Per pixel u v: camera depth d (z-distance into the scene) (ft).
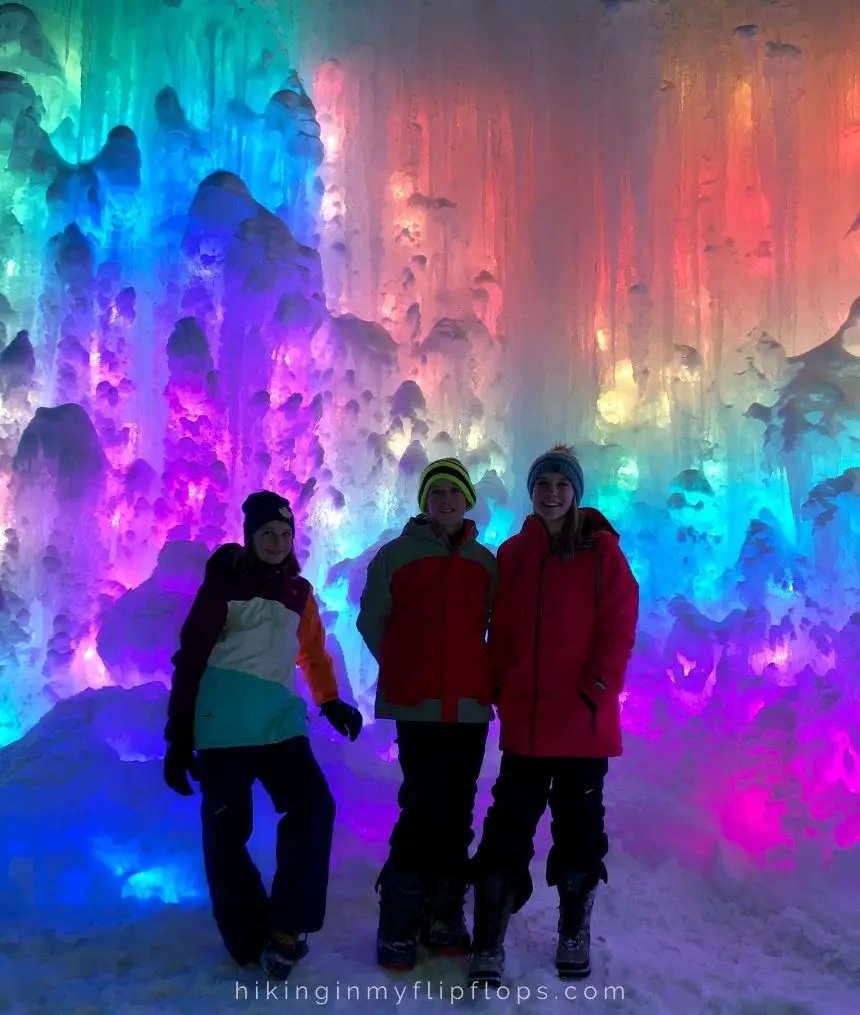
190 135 16.71
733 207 18.69
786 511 17.21
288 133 17.21
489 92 19.01
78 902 10.79
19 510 15.06
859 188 18.38
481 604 9.90
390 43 18.85
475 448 18.22
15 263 16.03
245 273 15.97
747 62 18.43
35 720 14.65
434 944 9.63
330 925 10.38
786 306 18.24
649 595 17.34
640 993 8.83
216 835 9.00
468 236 19.13
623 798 13.56
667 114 18.56
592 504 17.99
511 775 9.47
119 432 16.02
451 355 18.20
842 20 18.33
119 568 15.65
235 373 16.10
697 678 15.90
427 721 9.44
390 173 18.86
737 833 13.29
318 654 10.33
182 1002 8.54
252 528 9.68
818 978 9.49
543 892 11.48
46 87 17.20
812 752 14.01
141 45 17.31
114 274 16.22
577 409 18.60
